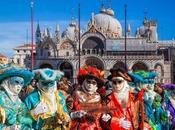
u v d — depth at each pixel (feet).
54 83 46.24
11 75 42.04
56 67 524.52
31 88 51.75
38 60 526.98
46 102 45.52
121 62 527.81
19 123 42.34
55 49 549.95
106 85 51.70
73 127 45.83
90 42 558.15
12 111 41.65
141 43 549.95
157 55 541.75
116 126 45.78
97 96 47.62
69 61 522.06
